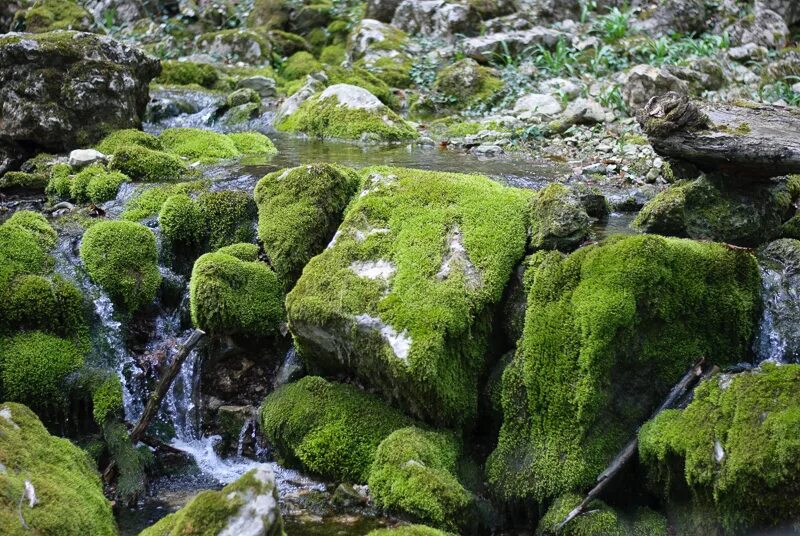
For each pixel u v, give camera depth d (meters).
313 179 4.86
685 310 4.14
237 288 4.63
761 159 4.38
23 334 4.53
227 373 4.64
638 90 7.10
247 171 5.69
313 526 4.01
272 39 10.38
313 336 4.39
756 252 4.43
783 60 8.38
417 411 4.26
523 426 4.17
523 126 7.06
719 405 3.86
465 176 4.78
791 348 4.14
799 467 3.62
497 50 9.02
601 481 3.96
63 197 5.55
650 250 4.09
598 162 6.09
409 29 10.00
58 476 3.92
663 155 4.62
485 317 4.30
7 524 3.59
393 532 3.79
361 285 4.34
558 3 9.93
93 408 4.43
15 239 4.73
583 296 4.09
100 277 4.75
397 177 4.79
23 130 6.12
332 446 4.25
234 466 4.43
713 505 3.79
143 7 11.55
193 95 8.33
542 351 4.12
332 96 7.27
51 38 6.27
